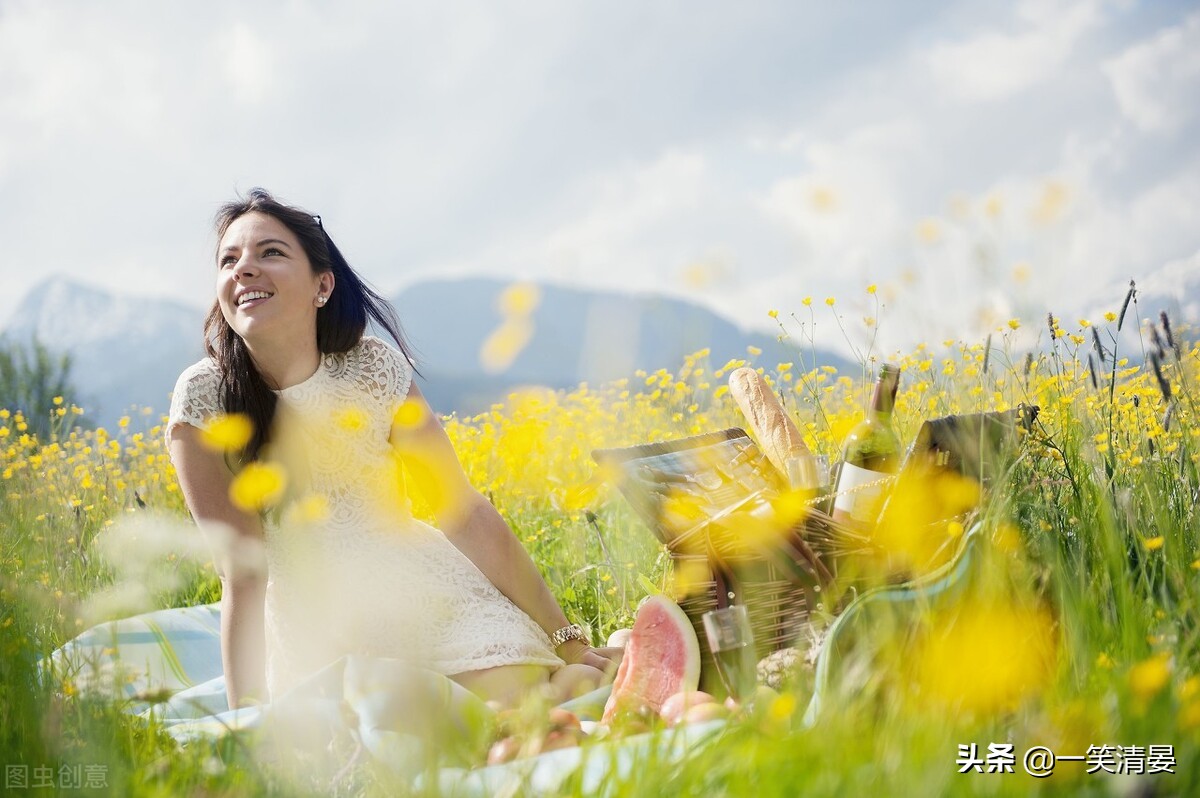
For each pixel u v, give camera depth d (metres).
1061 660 2.04
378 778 2.02
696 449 2.84
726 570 2.46
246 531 3.22
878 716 1.88
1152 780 1.57
